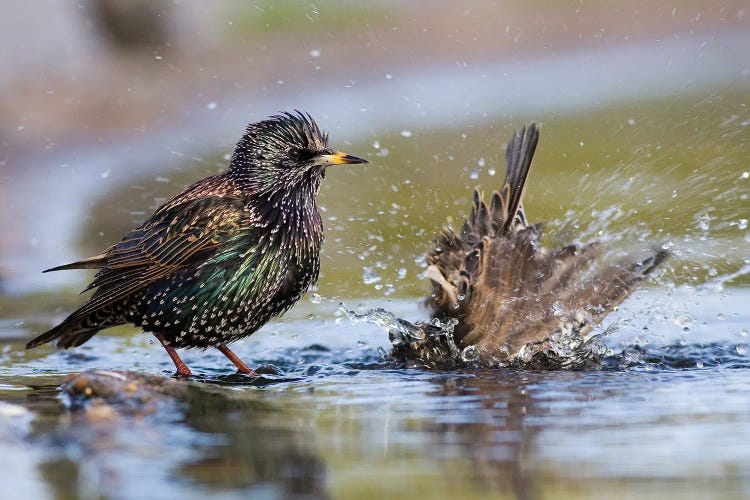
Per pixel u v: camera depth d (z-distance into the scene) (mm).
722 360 10203
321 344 11531
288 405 7973
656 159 19359
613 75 27688
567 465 6164
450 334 10250
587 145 20922
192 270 9969
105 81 28047
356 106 26719
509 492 5695
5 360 10906
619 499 5555
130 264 10148
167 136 25203
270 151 10219
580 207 16578
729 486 5734
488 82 28406
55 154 24516
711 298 12562
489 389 8609
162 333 10312
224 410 7766
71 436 6895
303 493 5707
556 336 10180
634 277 10484
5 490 5777
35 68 27734
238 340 10906
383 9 34531
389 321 10594
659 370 9680
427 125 24125
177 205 10242
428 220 17047
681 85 25734
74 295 14773
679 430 6945
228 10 32531
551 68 29547
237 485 5852
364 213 17484
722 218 15664
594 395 8242
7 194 21641
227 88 28453
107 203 20484
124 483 5895
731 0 33594
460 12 34531
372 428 7125
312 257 10508
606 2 34406
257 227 10055
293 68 30016
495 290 10312
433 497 5621
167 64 29391
